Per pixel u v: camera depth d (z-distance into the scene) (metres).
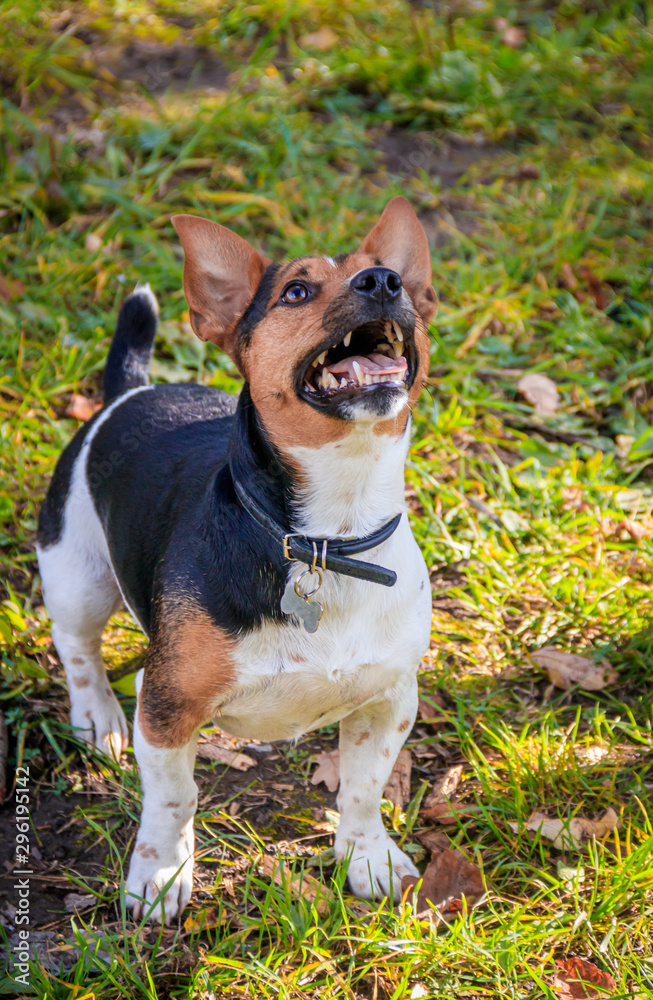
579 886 3.00
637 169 7.04
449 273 6.02
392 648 2.81
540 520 4.57
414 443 4.92
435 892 3.02
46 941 2.86
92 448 3.48
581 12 8.98
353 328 2.47
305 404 2.54
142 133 6.71
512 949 2.76
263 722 2.94
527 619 4.17
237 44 8.02
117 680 3.84
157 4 8.51
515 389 5.38
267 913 2.90
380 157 7.06
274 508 2.70
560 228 6.27
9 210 6.01
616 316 5.95
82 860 3.15
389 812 3.37
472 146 7.31
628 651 4.01
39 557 3.58
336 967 2.80
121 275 5.68
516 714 3.77
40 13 8.05
